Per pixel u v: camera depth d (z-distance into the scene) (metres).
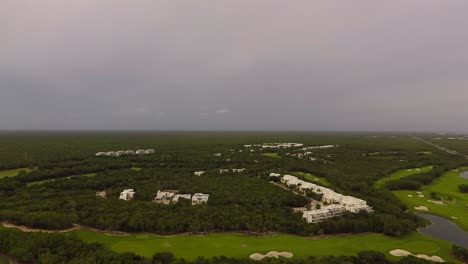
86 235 86.94
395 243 84.69
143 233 88.88
